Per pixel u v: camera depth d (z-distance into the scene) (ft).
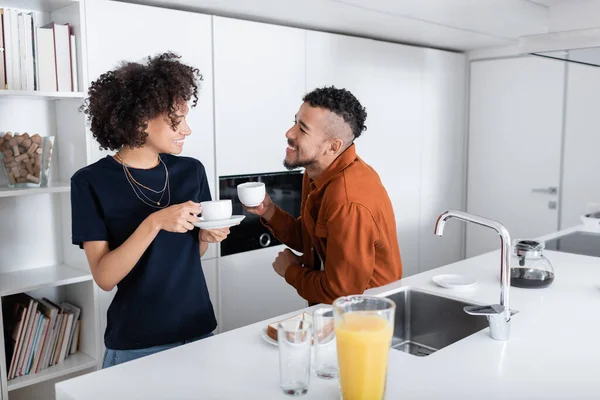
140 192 5.13
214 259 9.12
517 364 4.08
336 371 3.92
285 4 8.66
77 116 7.21
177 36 8.35
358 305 3.69
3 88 6.46
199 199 5.65
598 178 12.30
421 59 12.79
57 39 6.89
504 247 4.46
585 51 6.43
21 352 6.89
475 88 14.24
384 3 8.68
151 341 5.09
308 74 10.27
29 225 7.66
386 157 12.12
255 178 9.62
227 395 3.64
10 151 6.80
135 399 3.60
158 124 4.95
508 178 13.88
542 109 13.06
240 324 9.64
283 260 6.40
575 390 3.67
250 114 9.40
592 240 8.86
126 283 5.10
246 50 9.23
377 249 5.75
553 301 5.53
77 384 3.83
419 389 3.69
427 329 5.87
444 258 14.24
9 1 6.93
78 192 4.91
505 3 8.90
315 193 5.81
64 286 7.97
